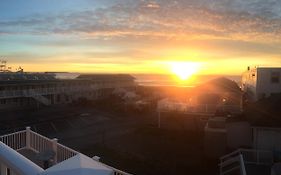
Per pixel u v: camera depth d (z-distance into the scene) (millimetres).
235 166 14594
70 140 23188
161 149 20391
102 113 36844
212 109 24297
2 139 10164
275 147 15625
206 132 18656
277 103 18812
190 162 17547
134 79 64312
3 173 2604
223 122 19031
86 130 27000
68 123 30312
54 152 8945
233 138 18031
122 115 35375
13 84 39000
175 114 25516
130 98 45938
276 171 12250
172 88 55500
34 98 40906
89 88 50031
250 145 17641
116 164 17016
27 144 10867
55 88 44188
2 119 31562
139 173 15516
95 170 1981
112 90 56000
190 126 24953
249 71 27594
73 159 2166
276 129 15445
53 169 1985
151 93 52562
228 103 25562
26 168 2082
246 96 27016
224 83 28984
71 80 47875
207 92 27562
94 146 21219
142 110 37750
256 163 14422
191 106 24969
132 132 25844
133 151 19844
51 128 27859
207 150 18484
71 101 46781
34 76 54781
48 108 40312
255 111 18234
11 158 2350
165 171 15938
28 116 33781
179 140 22859
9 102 39031
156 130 25922
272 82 22297
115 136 24453
